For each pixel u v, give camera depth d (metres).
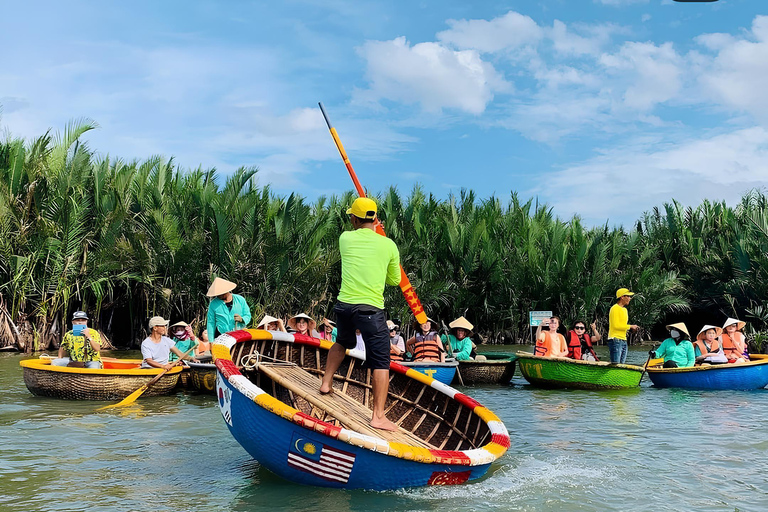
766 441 6.64
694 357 11.98
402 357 11.53
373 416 5.06
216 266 18.42
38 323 17.92
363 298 4.93
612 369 10.80
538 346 12.12
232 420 4.81
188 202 18.98
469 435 5.80
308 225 20.02
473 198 25.78
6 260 17.44
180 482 4.93
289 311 19.39
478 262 23.12
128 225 18.69
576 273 22.33
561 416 8.21
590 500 4.62
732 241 23.75
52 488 4.76
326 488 4.74
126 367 10.40
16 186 17.61
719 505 4.54
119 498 4.53
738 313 23.27
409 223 22.70
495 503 4.52
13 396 9.14
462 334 12.56
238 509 4.30
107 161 19.30
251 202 18.52
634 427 7.43
